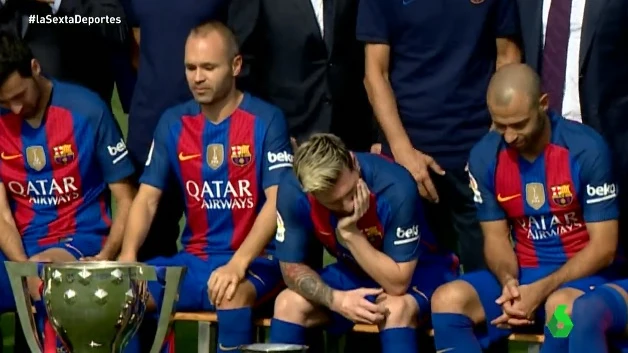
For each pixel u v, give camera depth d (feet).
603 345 64.69
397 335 68.90
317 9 78.74
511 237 74.08
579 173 69.31
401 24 76.89
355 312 68.64
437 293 69.36
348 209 68.44
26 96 75.82
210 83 74.43
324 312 71.10
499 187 71.20
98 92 85.97
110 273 59.11
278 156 75.36
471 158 71.92
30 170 78.95
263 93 80.33
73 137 78.43
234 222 76.79
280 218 71.15
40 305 73.41
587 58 73.31
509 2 77.10
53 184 79.05
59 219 79.51
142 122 80.79
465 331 68.69
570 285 68.18
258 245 73.97
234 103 76.18
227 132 76.02
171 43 79.71
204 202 76.95
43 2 82.28
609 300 65.62
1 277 76.89
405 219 70.03
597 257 68.95
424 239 73.61
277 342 70.28
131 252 75.82
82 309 58.75
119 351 60.13
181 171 77.05
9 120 78.54
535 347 69.05
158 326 60.44
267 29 79.30
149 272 59.67
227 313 71.87
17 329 78.48
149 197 77.30
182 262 76.64
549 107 74.79
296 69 79.10
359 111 81.00
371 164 70.79
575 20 73.67
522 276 71.31
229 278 72.28
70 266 59.47
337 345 72.64
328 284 72.13
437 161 77.61
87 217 79.77
